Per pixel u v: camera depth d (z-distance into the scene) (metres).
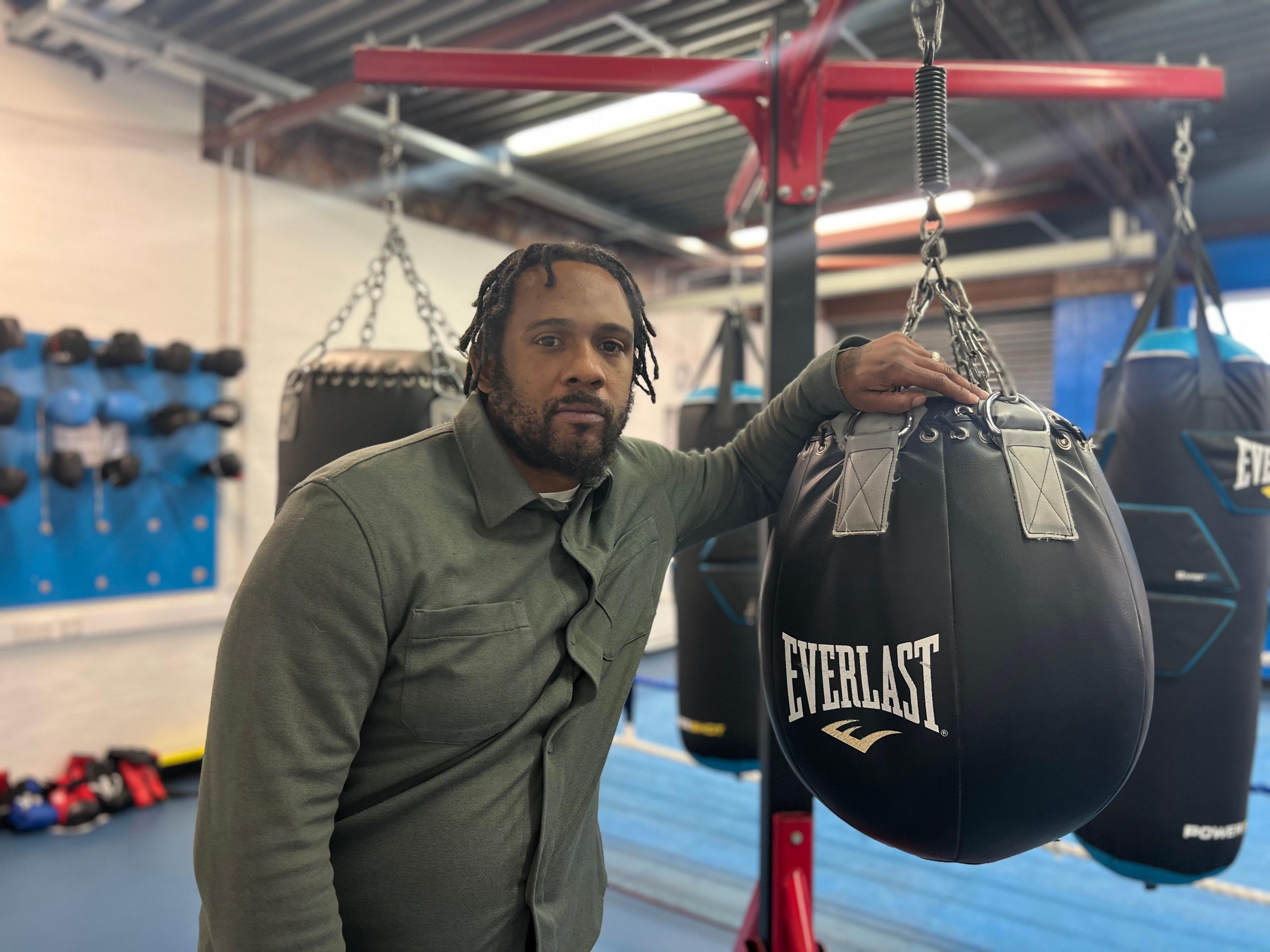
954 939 2.57
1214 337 1.71
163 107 4.04
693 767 4.31
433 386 1.68
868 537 1.04
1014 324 7.39
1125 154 4.62
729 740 2.44
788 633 1.11
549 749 0.99
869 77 1.79
